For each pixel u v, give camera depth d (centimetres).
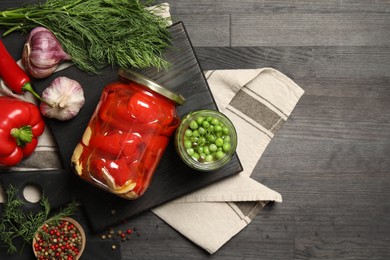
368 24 173
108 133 146
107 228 166
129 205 163
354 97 174
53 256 162
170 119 149
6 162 156
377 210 173
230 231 168
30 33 157
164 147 154
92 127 150
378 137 173
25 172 160
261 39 172
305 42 173
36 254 160
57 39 159
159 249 169
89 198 162
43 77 160
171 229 169
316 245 172
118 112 145
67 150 161
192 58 164
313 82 173
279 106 170
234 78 167
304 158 173
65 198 161
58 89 157
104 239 167
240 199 166
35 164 164
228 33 172
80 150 150
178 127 153
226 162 154
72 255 163
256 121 170
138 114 143
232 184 167
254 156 170
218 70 168
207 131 153
